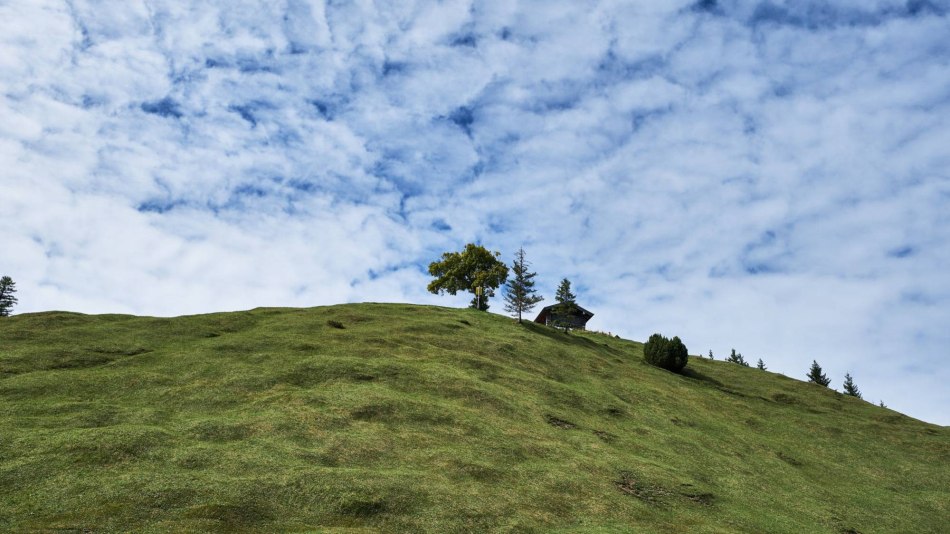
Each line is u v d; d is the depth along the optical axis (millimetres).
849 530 29141
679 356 65750
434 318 63844
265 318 57000
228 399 32625
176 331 47781
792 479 36375
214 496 20922
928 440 52281
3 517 18219
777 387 68188
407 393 36656
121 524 18375
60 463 22219
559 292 85500
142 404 31016
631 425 40375
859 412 61344
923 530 31531
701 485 30859
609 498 26453
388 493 22938
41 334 43531
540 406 39125
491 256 87938
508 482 26453
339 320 57562
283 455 25312
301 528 19719
